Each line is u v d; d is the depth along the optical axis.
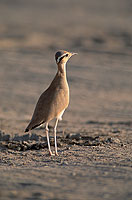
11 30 86.56
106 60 60.75
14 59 60.75
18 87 46.03
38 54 64.88
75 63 58.72
